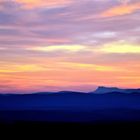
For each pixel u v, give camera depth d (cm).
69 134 7444
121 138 6606
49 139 6309
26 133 7344
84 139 6425
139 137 6844
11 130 8025
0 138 6147
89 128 9462
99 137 6819
